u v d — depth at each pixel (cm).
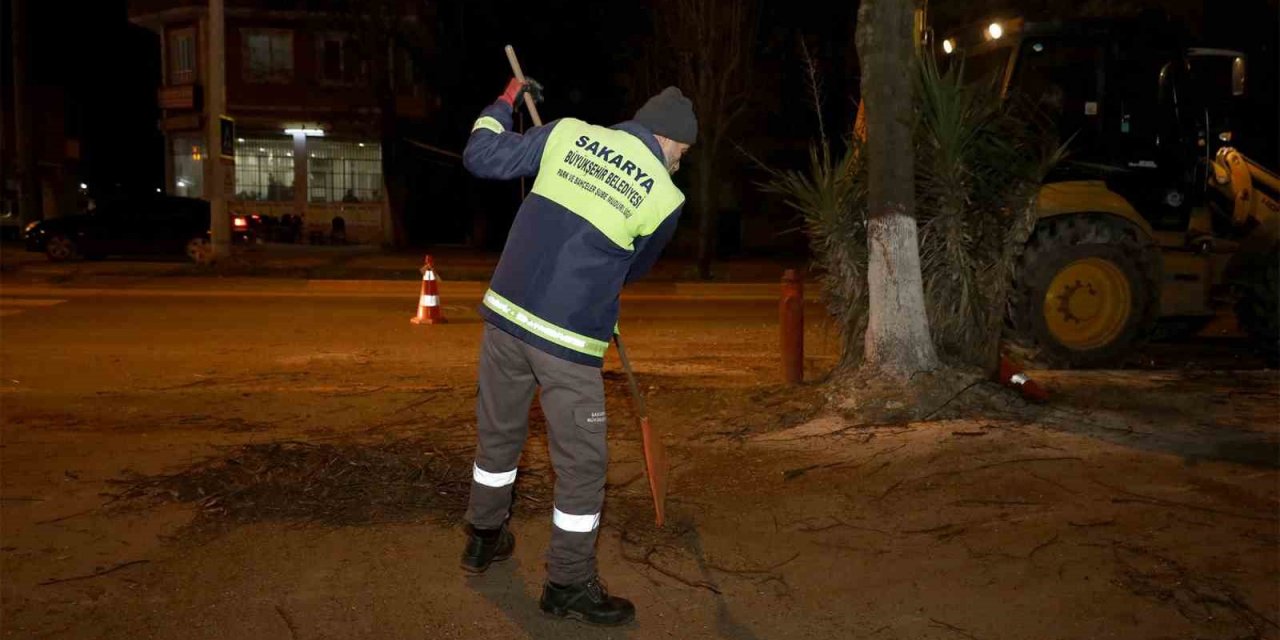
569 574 388
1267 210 1038
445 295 1705
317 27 3406
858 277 729
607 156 376
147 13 3506
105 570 436
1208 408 667
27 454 609
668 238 392
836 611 401
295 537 473
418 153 3394
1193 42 1071
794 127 2975
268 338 1172
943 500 508
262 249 2898
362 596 413
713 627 389
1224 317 1327
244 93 3425
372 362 1009
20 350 1066
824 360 994
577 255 374
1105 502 499
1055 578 422
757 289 1883
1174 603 398
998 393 666
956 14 1077
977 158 709
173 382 885
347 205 3553
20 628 382
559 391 380
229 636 378
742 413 690
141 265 2202
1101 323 908
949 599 408
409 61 3416
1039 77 950
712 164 2066
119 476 561
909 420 644
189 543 466
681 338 1207
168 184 3675
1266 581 414
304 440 641
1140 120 955
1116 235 898
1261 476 532
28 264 2223
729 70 2031
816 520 492
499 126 400
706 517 499
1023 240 708
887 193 675
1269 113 1419
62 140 4453
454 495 526
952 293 716
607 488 542
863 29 675
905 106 670
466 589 421
